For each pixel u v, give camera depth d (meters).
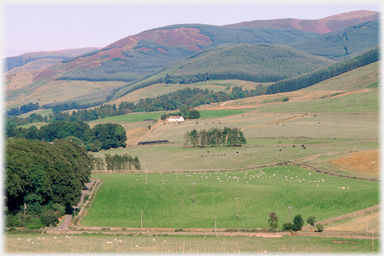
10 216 160.38
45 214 167.62
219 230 162.38
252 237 154.75
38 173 170.50
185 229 163.38
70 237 150.00
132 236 154.25
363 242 148.25
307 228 164.62
